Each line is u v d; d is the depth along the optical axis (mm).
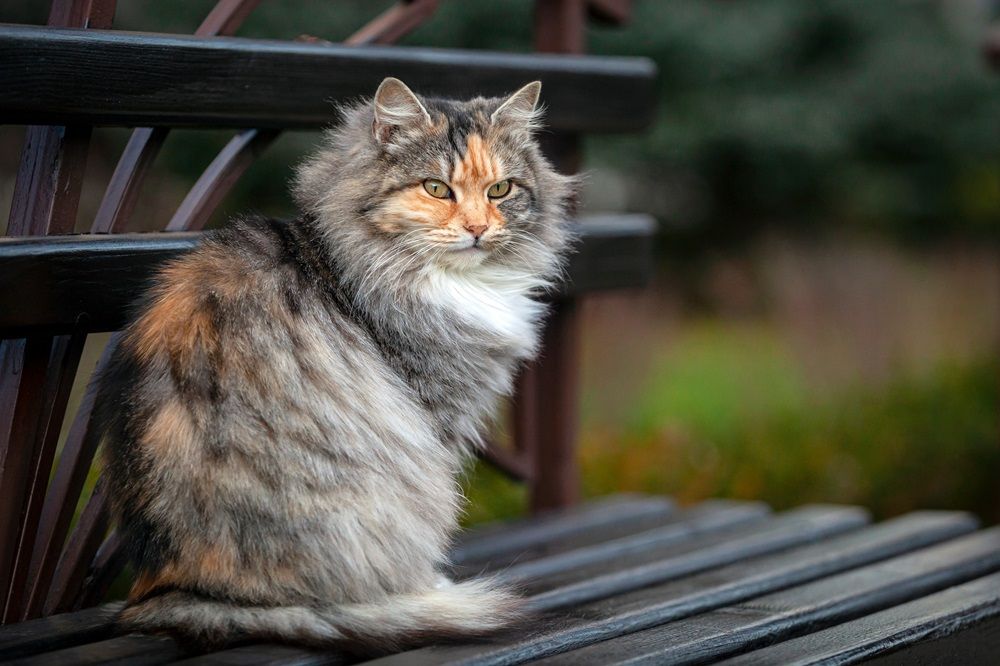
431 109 4188
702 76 14008
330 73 4457
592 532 5328
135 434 3473
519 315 4344
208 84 4090
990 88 15523
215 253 3734
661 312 13664
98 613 3703
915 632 3736
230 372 3404
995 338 11531
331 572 3383
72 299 3697
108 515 3879
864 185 15891
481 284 4230
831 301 11695
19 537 3818
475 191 4133
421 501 3684
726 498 8352
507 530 5215
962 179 16781
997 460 9484
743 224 16609
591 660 3303
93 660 3178
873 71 14922
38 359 3697
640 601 3969
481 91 5039
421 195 4035
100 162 9641
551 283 4809
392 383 3811
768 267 13984
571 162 5602
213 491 3340
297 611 3332
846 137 14922
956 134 15797
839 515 5480
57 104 3697
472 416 4129
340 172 4074
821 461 8961
